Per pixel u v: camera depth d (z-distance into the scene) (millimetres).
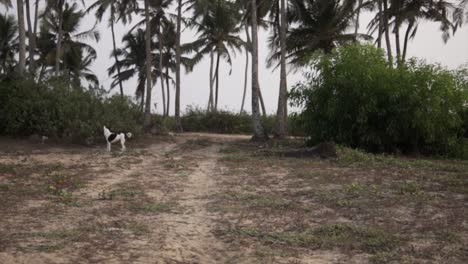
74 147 17391
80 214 7512
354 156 14359
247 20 29703
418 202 8188
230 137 25922
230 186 10195
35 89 18984
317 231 6723
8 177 10633
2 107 18922
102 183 10328
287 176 11266
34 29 30781
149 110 24297
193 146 19438
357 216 7484
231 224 7145
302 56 29078
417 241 6203
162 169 12633
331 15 27594
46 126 17984
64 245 5859
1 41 39625
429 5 26266
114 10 29562
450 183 9938
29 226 6707
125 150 17000
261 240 6359
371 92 16750
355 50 17406
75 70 42781
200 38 37906
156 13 32688
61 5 29500
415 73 16453
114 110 20484
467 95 16625
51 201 8391
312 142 19016
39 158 14047
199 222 7262
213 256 5750
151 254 5680
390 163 13406
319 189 9570
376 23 28922
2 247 5660
